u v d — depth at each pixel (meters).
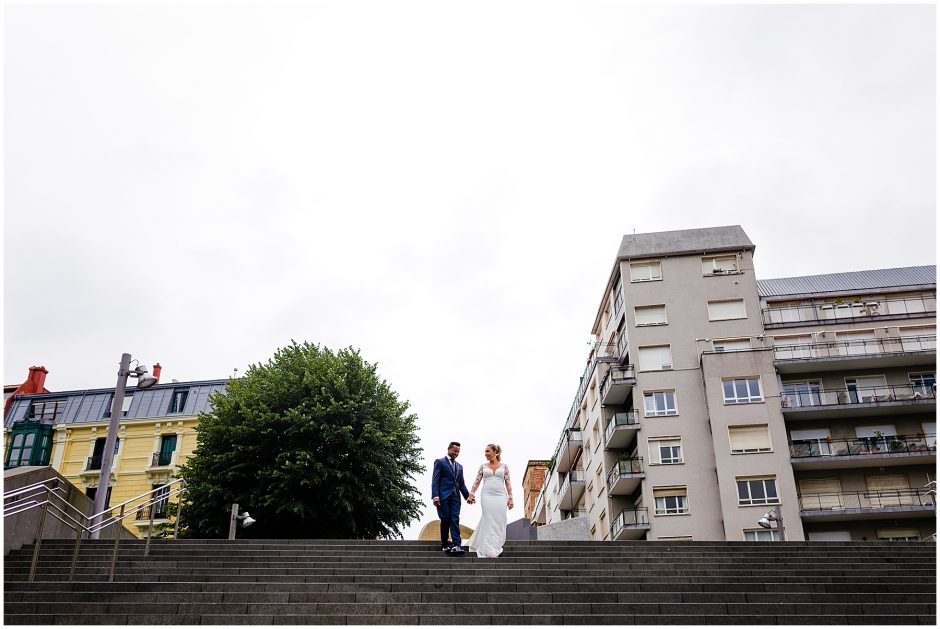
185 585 9.09
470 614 8.16
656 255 40.50
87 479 39.94
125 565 10.82
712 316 38.72
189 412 40.84
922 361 35.94
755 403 35.34
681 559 11.64
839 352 37.22
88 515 15.42
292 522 26.97
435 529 23.17
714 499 34.44
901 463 34.03
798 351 37.56
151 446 40.34
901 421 35.25
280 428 28.06
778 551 12.34
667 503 34.91
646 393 37.44
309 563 10.83
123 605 8.02
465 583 9.52
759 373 35.94
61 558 11.55
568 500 48.00
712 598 8.88
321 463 26.69
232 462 27.58
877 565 11.19
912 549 12.41
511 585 9.45
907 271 41.41
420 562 10.81
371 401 28.94
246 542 12.43
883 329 37.69
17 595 8.40
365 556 11.45
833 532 33.41
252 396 28.73
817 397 36.16
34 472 13.32
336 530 27.09
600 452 40.25
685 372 37.56
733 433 35.09
